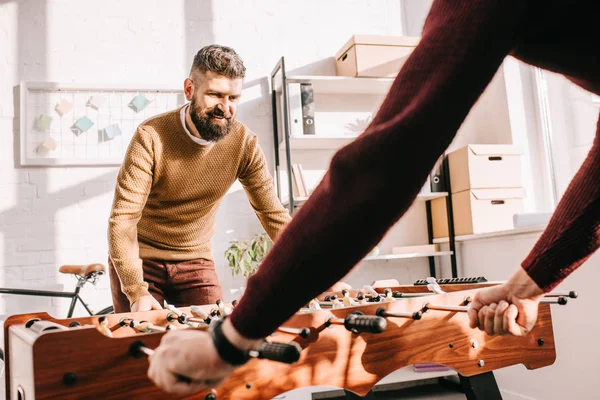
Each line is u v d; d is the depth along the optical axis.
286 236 0.54
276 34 3.42
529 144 3.19
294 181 3.05
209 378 0.58
